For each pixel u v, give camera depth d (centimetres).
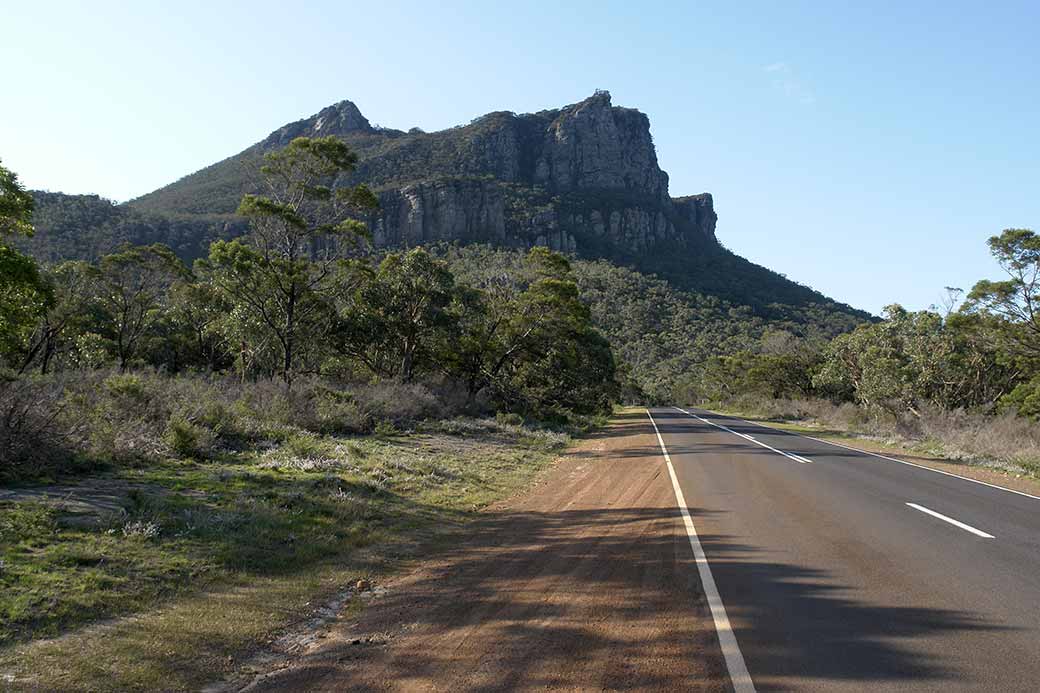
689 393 11869
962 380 3628
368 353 4719
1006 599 633
